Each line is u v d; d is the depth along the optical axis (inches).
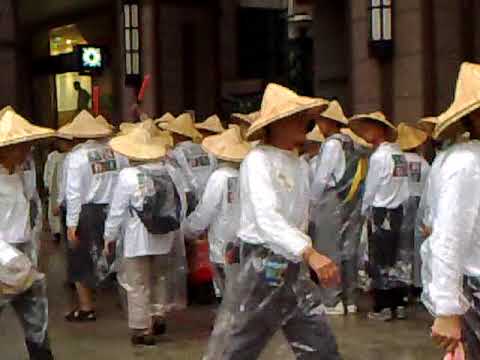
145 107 680.4
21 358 263.7
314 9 648.4
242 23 880.3
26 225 216.1
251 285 164.9
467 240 129.6
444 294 128.2
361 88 425.1
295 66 832.9
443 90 407.2
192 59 713.6
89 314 314.3
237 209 274.8
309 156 333.1
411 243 298.2
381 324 296.5
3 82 687.1
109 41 828.6
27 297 200.5
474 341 132.6
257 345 168.4
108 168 305.7
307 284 165.9
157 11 689.6
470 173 129.5
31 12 943.0
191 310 328.2
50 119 946.1
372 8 411.8
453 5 409.4
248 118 319.6
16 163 215.0
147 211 258.7
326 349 168.1
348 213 300.7
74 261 307.6
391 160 294.2
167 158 290.7
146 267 269.3
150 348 270.4
